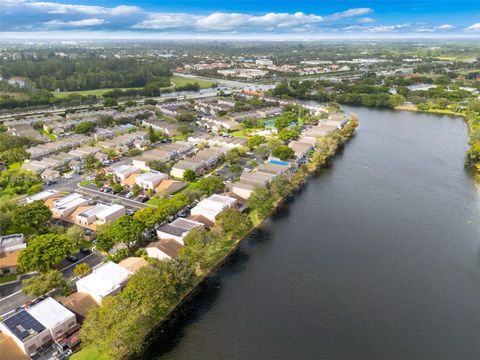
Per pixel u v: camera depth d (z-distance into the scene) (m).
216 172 197.62
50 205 152.50
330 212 160.75
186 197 150.12
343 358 90.62
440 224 150.38
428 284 115.75
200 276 117.75
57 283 101.88
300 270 122.81
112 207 148.38
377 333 97.62
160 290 97.44
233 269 123.12
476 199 171.62
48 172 190.00
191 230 124.94
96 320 87.25
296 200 172.12
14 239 125.00
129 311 88.88
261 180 171.62
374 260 127.75
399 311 104.94
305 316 103.44
